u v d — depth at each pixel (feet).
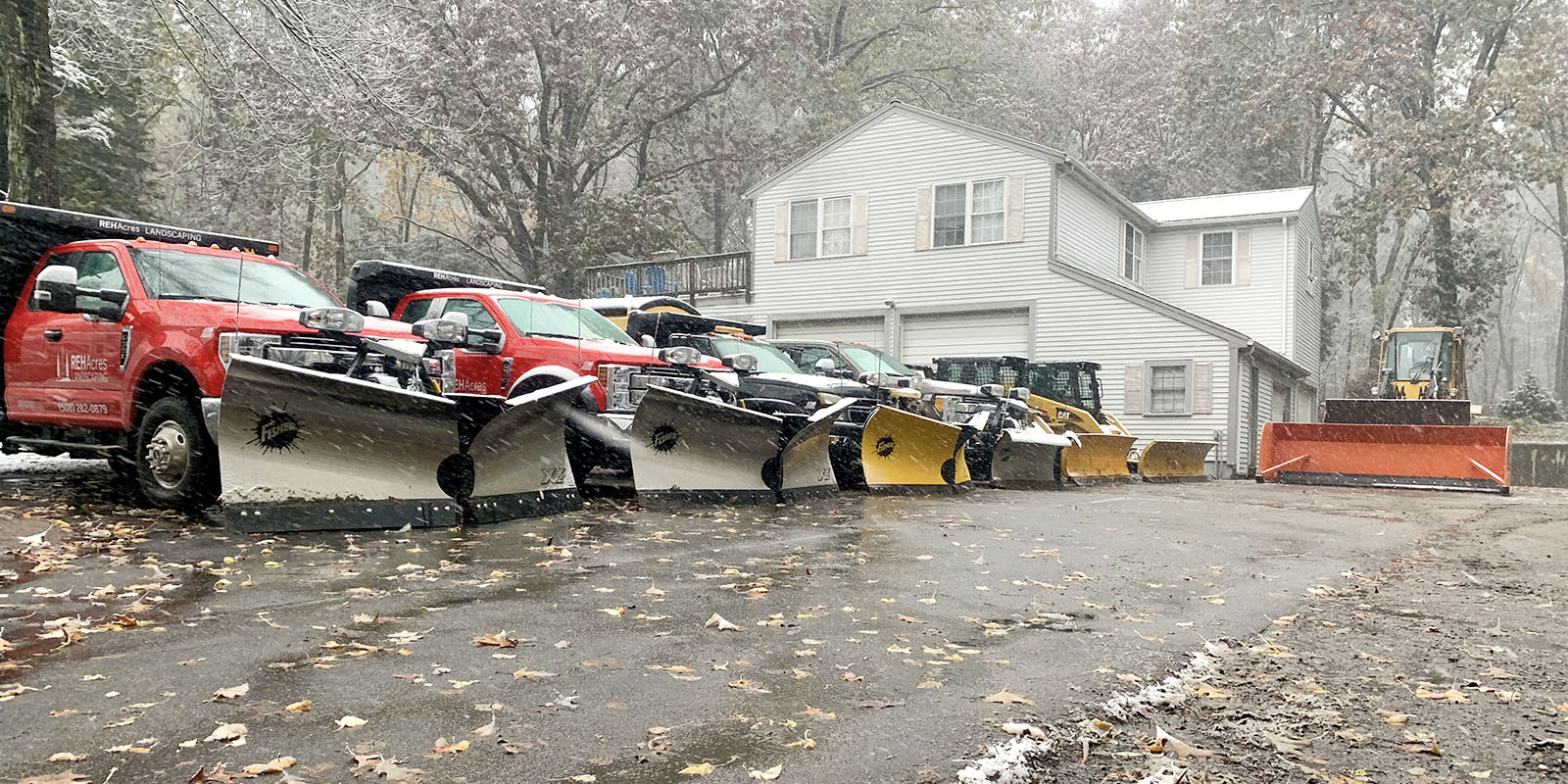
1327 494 53.47
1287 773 10.89
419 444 23.82
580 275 109.19
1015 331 81.61
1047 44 183.11
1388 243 212.43
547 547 22.21
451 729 10.85
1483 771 11.12
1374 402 68.69
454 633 14.74
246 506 21.43
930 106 152.97
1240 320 96.37
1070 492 46.78
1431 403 67.05
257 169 94.94
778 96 140.97
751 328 47.14
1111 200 89.40
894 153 86.38
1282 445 63.26
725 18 116.47
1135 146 155.43
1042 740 11.44
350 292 35.68
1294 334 95.09
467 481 26.08
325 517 22.33
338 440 22.72
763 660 14.20
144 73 81.61
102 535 20.86
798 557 22.86
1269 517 37.50
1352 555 28.14
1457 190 111.34
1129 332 77.82
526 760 10.10
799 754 10.64
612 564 20.66
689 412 30.86
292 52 61.82
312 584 17.43
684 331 43.04
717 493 31.81
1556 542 32.30
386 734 10.61
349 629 14.67
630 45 106.63
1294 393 98.58
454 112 99.76
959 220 83.71
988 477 47.06
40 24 42.73
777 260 90.89
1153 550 27.09
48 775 9.16
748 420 32.09
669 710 11.87
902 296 85.71
